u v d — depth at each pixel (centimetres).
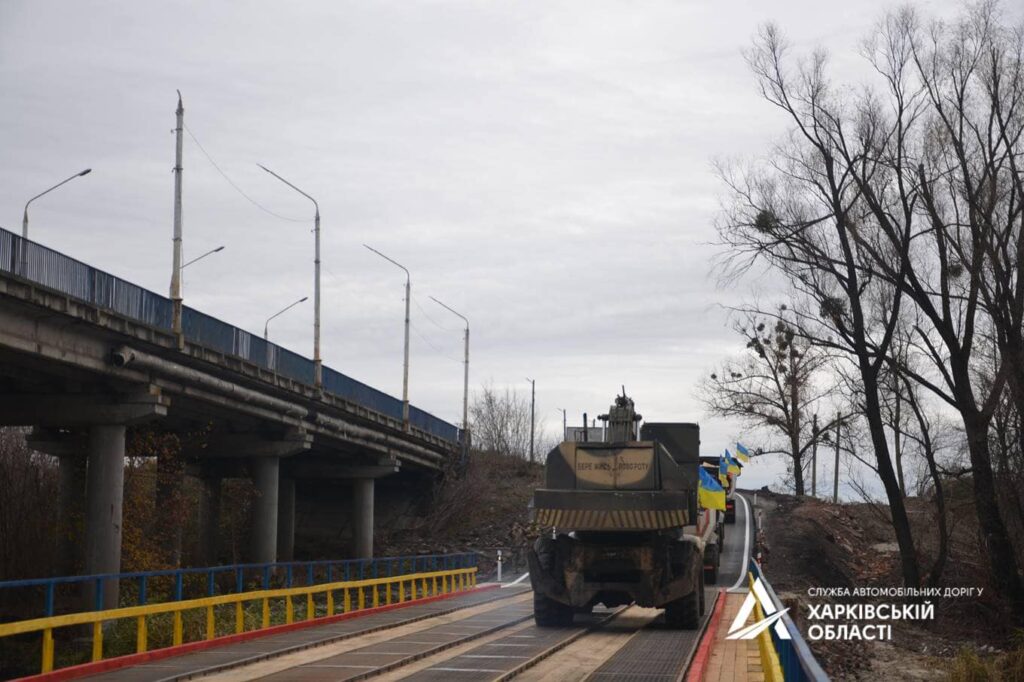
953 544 5753
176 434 5034
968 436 4328
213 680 1850
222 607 3055
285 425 5250
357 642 2470
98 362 3491
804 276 4422
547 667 2042
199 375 4091
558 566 2819
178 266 3922
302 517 7850
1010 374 4250
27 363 3331
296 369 5206
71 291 3222
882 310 4550
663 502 2772
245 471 5841
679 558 2814
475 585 4706
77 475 4394
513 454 10762
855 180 4272
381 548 7100
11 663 2670
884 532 6781
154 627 2623
